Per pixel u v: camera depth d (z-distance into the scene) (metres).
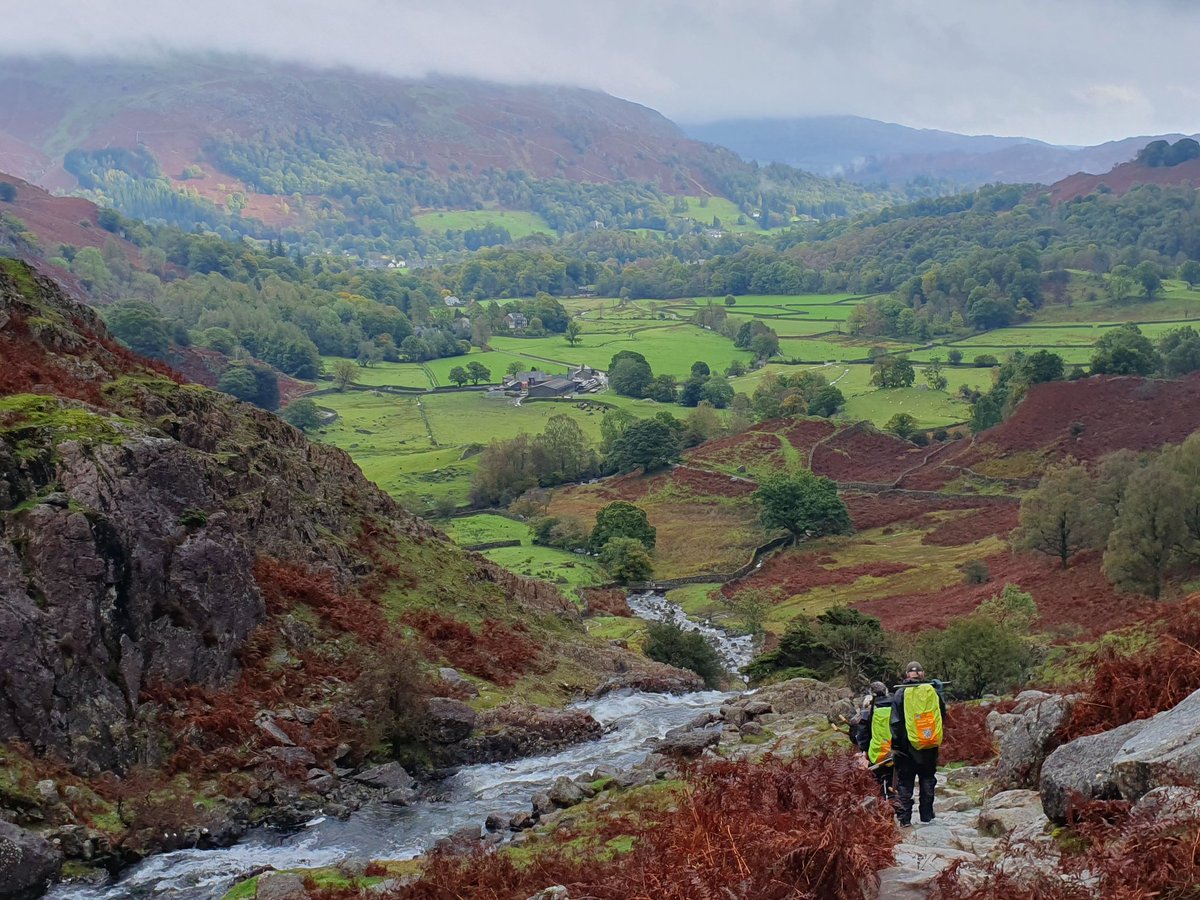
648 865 11.69
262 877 18.72
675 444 160.50
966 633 45.69
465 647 41.22
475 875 15.84
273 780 27.30
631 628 72.31
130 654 28.11
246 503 37.41
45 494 28.45
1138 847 9.79
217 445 39.31
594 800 23.20
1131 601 71.06
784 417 176.25
